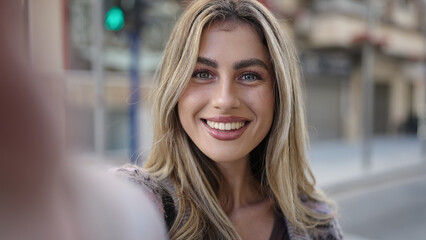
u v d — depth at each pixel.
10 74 0.38
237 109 1.10
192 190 1.14
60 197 0.42
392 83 18.14
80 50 9.07
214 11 1.09
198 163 1.20
